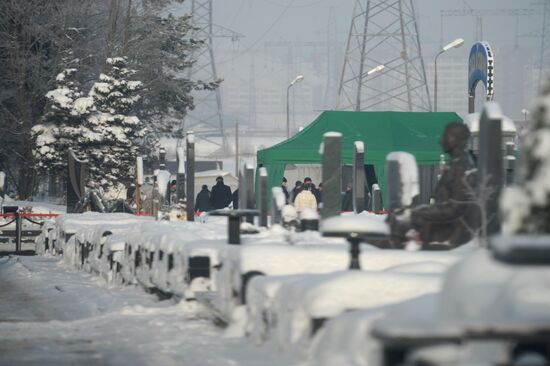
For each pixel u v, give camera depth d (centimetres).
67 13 17725
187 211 6250
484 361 1088
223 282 2806
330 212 3684
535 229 1175
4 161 17462
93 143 14888
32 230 9706
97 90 15225
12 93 16838
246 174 4150
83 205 8744
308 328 1895
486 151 2745
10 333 2705
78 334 2670
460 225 2883
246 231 3741
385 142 9356
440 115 9812
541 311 1116
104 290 4347
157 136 19588
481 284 1213
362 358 1616
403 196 3119
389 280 1934
